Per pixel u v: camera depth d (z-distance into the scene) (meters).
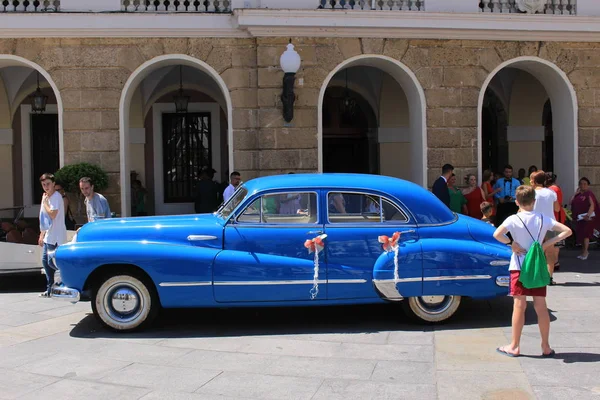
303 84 12.39
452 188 11.55
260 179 7.60
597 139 13.19
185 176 17.19
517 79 16.55
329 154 18.25
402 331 7.07
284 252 7.00
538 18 12.61
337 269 6.96
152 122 16.94
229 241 7.03
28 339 6.86
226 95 12.43
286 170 12.44
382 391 5.14
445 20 12.41
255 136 12.48
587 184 12.27
